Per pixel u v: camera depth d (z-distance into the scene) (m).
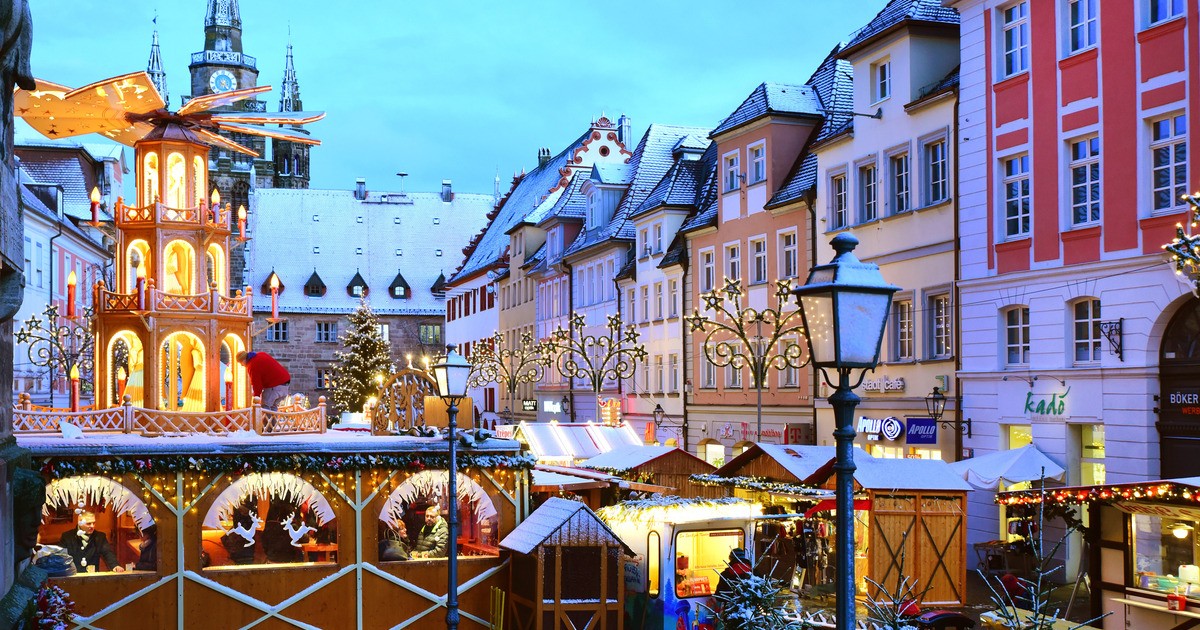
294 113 24.03
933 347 32.75
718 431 45.34
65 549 17.88
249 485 18.38
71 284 22.48
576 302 63.44
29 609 11.11
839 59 40.06
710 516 19.34
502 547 19.36
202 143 23.45
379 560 19.23
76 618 17.20
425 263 118.75
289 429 21.17
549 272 67.50
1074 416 27.23
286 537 20.64
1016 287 29.20
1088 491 17.53
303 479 18.72
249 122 23.94
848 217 36.66
